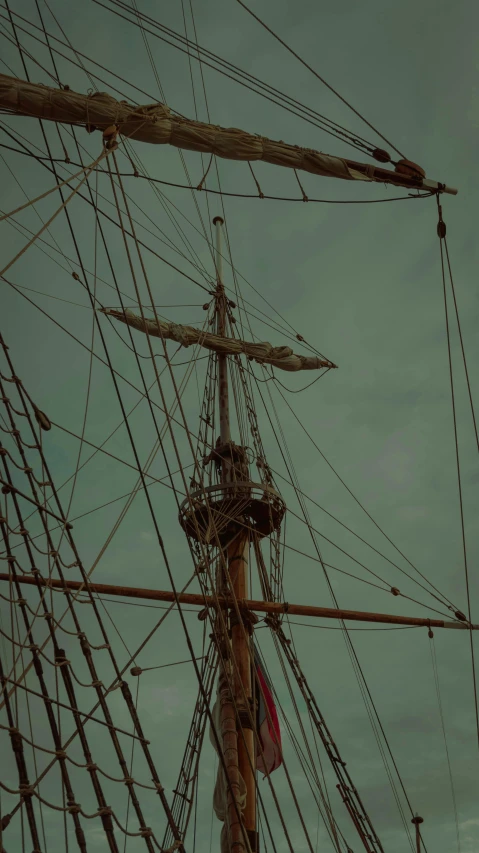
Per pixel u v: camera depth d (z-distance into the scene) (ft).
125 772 30.30
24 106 45.78
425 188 52.37
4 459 33.40
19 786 25.48
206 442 72.49
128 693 32.86
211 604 60.80
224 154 50.57
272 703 61.16
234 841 48.62
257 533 68.59
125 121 47.55
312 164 51.85
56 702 29.22
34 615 31.53
